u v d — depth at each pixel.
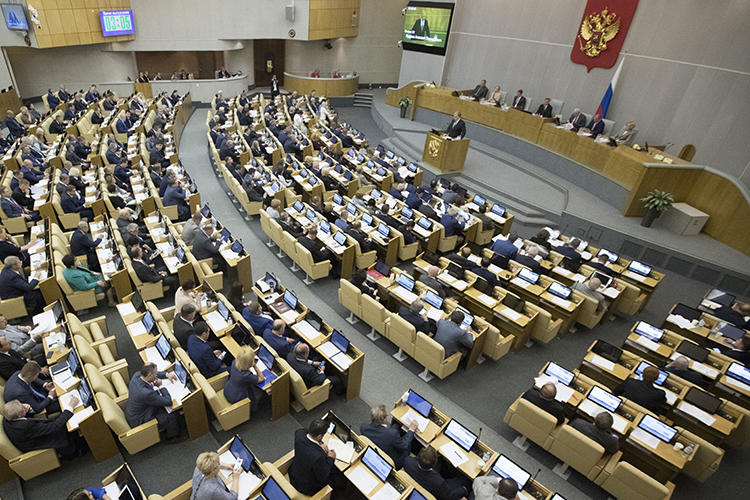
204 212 11.57
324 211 12.89
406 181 16.03
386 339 9.49
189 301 7.90
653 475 6.69
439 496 5.40
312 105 24.42
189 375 6.63
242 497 5.16
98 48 23.55
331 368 7.73
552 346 9.75
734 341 9.05
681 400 7.48
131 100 21.67
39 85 22.86
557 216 14.80
